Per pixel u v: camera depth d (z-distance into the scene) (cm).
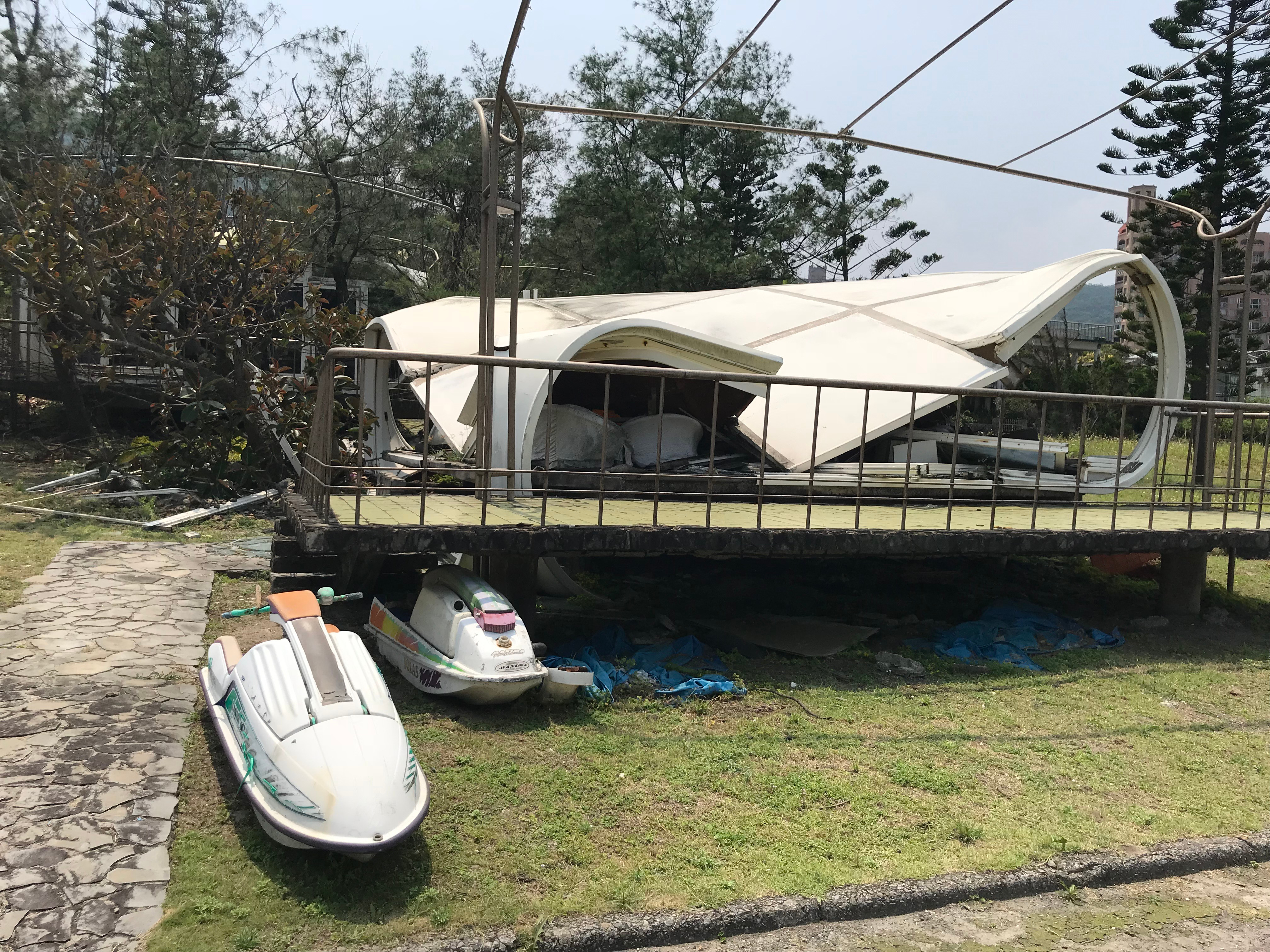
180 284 1280
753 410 1003
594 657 667
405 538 590
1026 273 1201
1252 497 1165
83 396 1623
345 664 445
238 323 1302
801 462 916
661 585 940
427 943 349
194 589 811
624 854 426
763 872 419
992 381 1020
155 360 1310
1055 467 1055
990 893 424
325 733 397
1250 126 2553
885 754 563
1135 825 492
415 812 385
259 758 404
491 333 707
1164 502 1071
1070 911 420
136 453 1288
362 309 2600
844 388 682
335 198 2289
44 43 1731
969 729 612
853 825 470
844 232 3975
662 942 371
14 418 1656
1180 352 1155
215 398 1343
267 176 2356
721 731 580
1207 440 1001
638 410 1019
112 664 609
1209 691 720
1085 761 572
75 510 1109
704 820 463
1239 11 2506
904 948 382
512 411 662
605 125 3800
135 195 1298
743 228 3978
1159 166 2705
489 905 375
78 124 1789
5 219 1297
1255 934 409
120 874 371
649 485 845
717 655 722
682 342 831
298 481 1188
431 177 3136
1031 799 515
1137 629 902
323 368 681
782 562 987
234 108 2458
